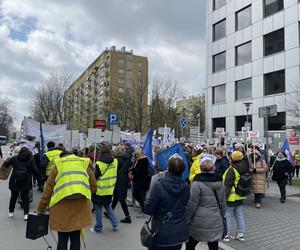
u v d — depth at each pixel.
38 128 21.48
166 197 4.78
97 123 17.81
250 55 35.59
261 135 33.22
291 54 30.97
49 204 5.57
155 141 21.03
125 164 9.69
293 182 20.09
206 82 41.81
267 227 9.30
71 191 5.38
